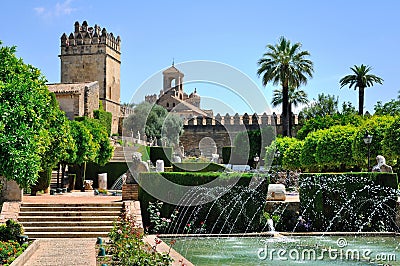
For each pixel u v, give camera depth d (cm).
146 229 1700
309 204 1939
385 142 2744
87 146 3041
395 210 1870
